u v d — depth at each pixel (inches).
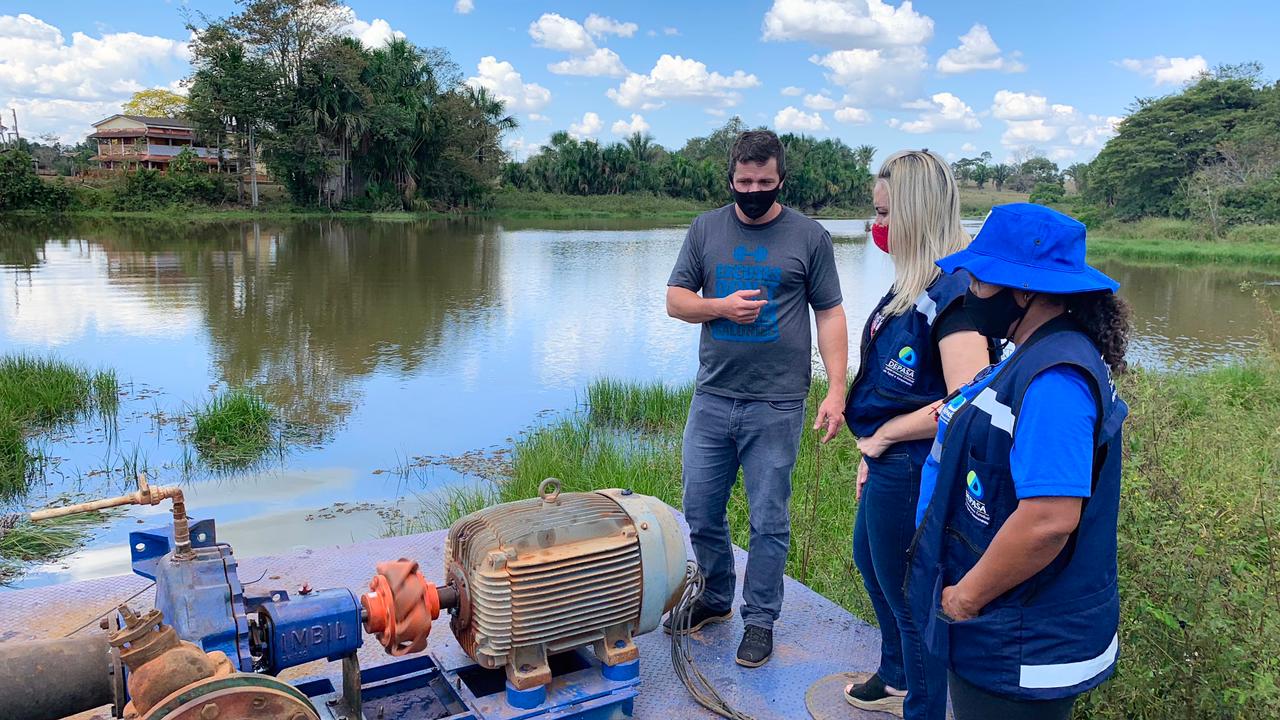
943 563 80.8
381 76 2573.8
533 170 3868.1
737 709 120.1
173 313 698.2
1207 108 2500.0
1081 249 73.8
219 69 2313.0
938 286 97.5
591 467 291.7
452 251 1414.9
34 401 394.3
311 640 93.1
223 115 2333.9
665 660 132.6
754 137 123.9
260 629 94.3
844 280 1069.1
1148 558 115.0
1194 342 638.5
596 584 106.5
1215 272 1301.7
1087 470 68.1
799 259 126.1
